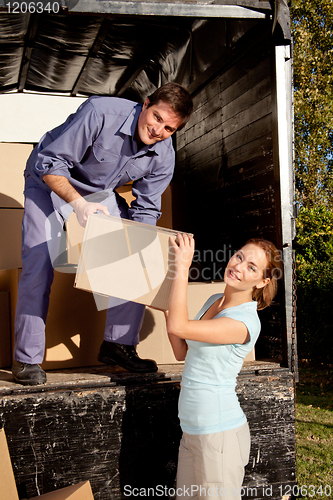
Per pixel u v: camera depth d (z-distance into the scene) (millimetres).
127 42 2623
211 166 2801
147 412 1694
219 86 2623
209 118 2812
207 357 1415
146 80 3180
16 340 1671
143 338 1994
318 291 5094
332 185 9914
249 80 2277
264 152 2146
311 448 2566
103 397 1646
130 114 1772
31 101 3445
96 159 1790
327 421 3078
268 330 2098
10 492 1315
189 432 1385
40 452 1572
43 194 1788
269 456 1781
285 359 1887
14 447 1549
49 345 1896
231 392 1421
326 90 9219
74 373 1822
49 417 1590
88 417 1626
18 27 2316
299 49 9055
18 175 2699
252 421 1777
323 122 9398
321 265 5133
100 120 1711
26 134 3418
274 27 1920
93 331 1986
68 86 3354
